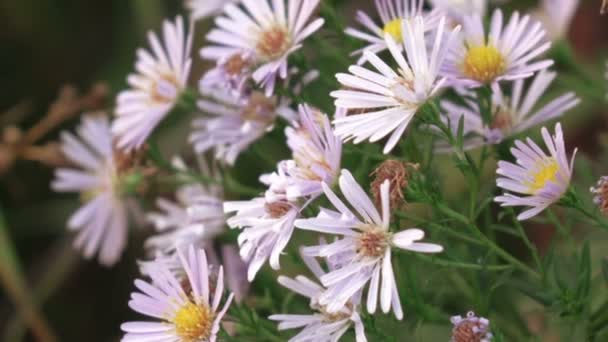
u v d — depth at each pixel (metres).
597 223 0.31
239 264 0.37
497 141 0.33
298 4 0.35
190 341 0.32
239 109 0.36
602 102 0.41
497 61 0.33
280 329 0.31
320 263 0.34
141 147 0.39
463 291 0.36
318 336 0.31
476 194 0.32
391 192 0.30
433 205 0.31
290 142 0.32
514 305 0.37
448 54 0.33
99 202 0.44
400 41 0.34
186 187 0.40
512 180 0.30
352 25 0.49
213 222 0.37
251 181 0.42
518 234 0.32
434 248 0.29
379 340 0.32
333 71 0.38
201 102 0.37
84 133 0.45
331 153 0.31
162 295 0.32
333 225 0.30
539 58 0.41
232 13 0.36
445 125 0.31
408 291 0.33
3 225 0.50
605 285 0.38
